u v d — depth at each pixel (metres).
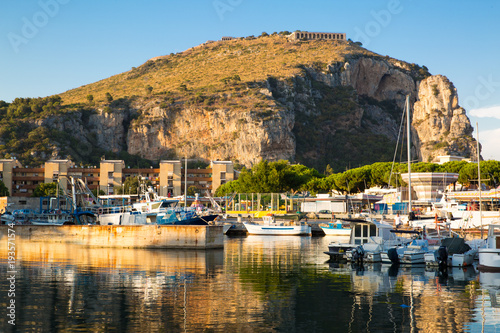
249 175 135.25
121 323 26.64
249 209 116.12
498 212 84.00
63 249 57.44
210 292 34.00
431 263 45.97
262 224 90.75
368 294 33.84
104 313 28.53
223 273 41.69
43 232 62.69
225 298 32.22
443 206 100.25
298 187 136.88
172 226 58.03
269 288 35.53
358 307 30.30
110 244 59.47
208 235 57.94
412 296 33.34
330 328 26.19
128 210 70.12
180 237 57.81
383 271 44.03
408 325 26.77
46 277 39.22
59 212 77.12
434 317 28.25
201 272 42.09
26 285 36.06
